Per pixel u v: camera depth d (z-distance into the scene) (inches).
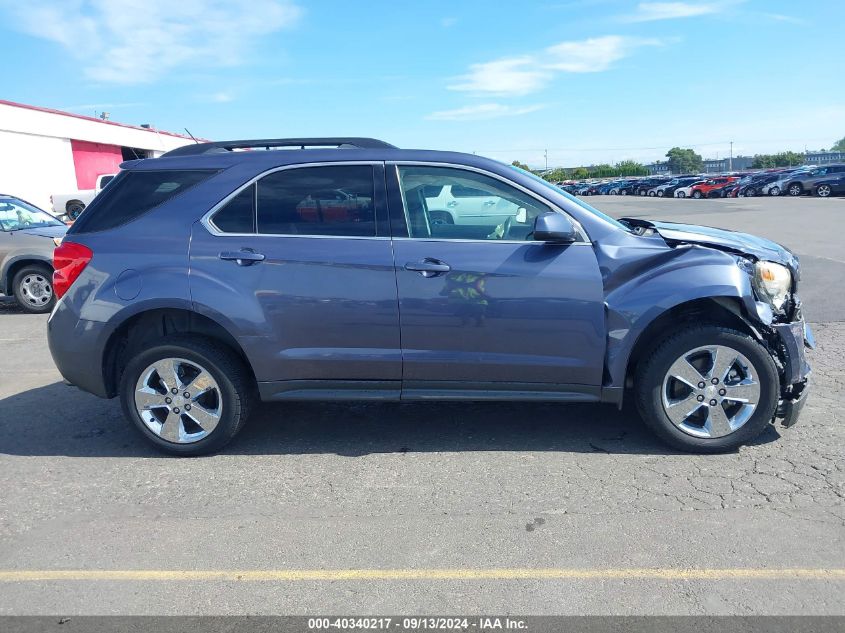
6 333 347.6
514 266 161.8
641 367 166.2
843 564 121.0
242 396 174.4
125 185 176.7
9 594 119.6
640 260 161.3
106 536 138.2
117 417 209.3
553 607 112.0
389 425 194.7
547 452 172.7
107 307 169.2
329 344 167.8
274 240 167.2
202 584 121.1
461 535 134.6
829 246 538.3
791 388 167.3
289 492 155.6
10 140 973.8
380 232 166.7
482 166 168.4
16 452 182.9
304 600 115.9
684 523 136.2
